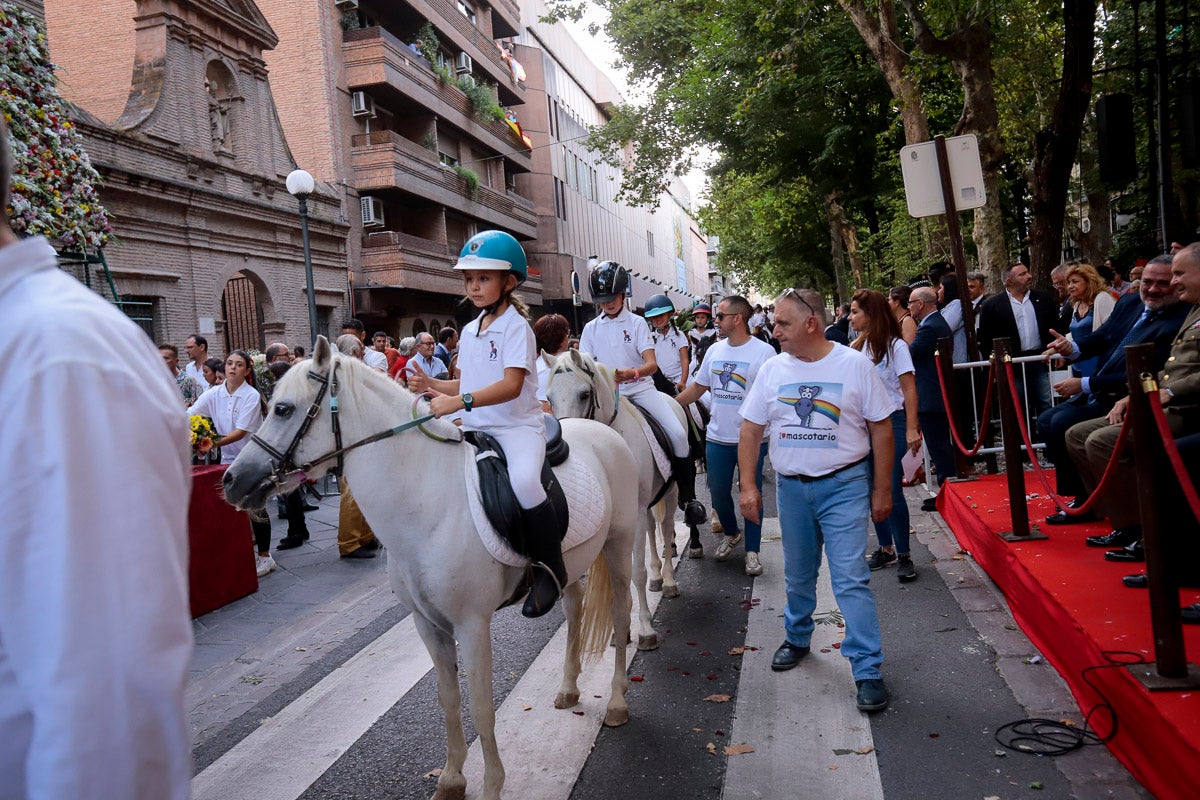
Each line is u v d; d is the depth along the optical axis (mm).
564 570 3633
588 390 5086
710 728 4047
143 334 1325
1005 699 4027
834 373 4281
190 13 17109
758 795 3389
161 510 1193
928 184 7500
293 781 3805
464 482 3346
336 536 9086
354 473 3271
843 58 20438
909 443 5840
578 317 45094
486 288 3553
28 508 1089
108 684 1095
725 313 6617
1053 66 18344
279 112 23484
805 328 4305
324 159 23328
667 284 82875
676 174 26359
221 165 17750
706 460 6969
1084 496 5621
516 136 35688
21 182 7207
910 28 18891
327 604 6660
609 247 54969
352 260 23984
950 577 5922
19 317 1148
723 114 22719
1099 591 4188
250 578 6984
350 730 4297
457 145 31156
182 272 16609
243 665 5434
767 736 3891
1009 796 3207
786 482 4453
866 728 3873
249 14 18828
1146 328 5242
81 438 1118
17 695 1142
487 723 3279
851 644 4172
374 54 24047
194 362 11305
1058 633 4098
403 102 26359
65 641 1074
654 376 7594
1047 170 11258
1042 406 8039
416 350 12281
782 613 5621
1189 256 4363
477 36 32406
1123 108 7789
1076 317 7953
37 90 7633
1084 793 3164
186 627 1217
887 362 6137
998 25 14984
